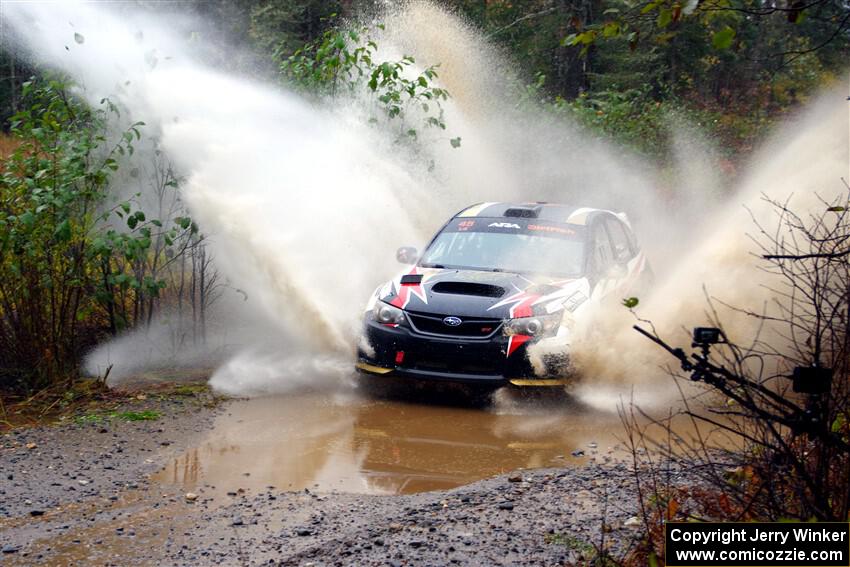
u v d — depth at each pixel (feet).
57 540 17.61
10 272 29.19
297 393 29.55
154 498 20.04
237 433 25.21
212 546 17.24
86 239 30.66
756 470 14.39
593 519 18.01
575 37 14.94
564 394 28.66
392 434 25.31
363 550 16.81
